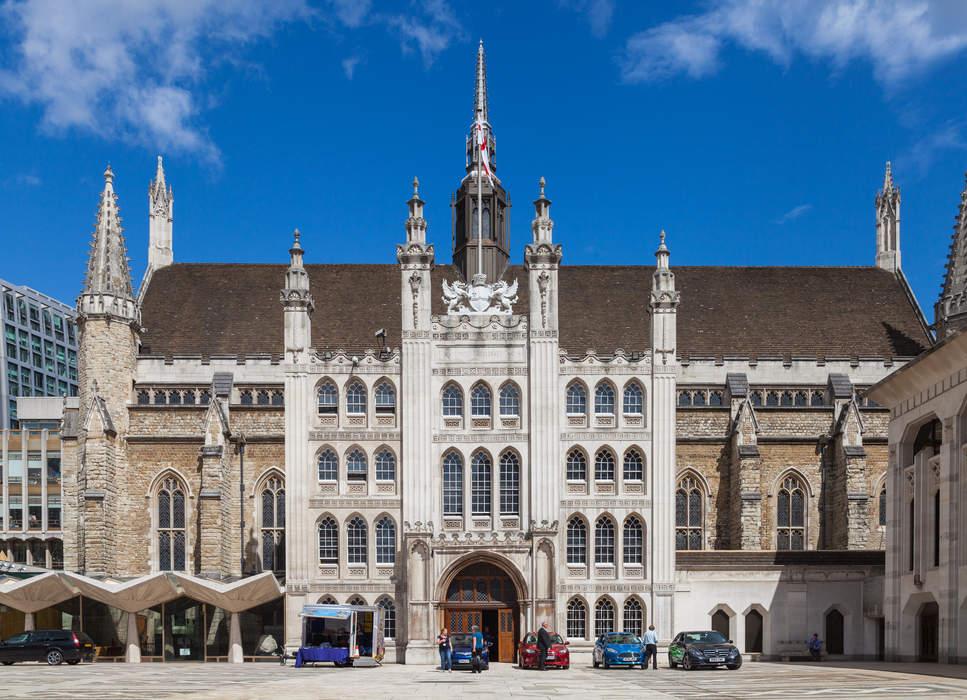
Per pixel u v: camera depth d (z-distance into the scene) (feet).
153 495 237.86
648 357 214.90
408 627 202.49
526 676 159.63
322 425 215.10
